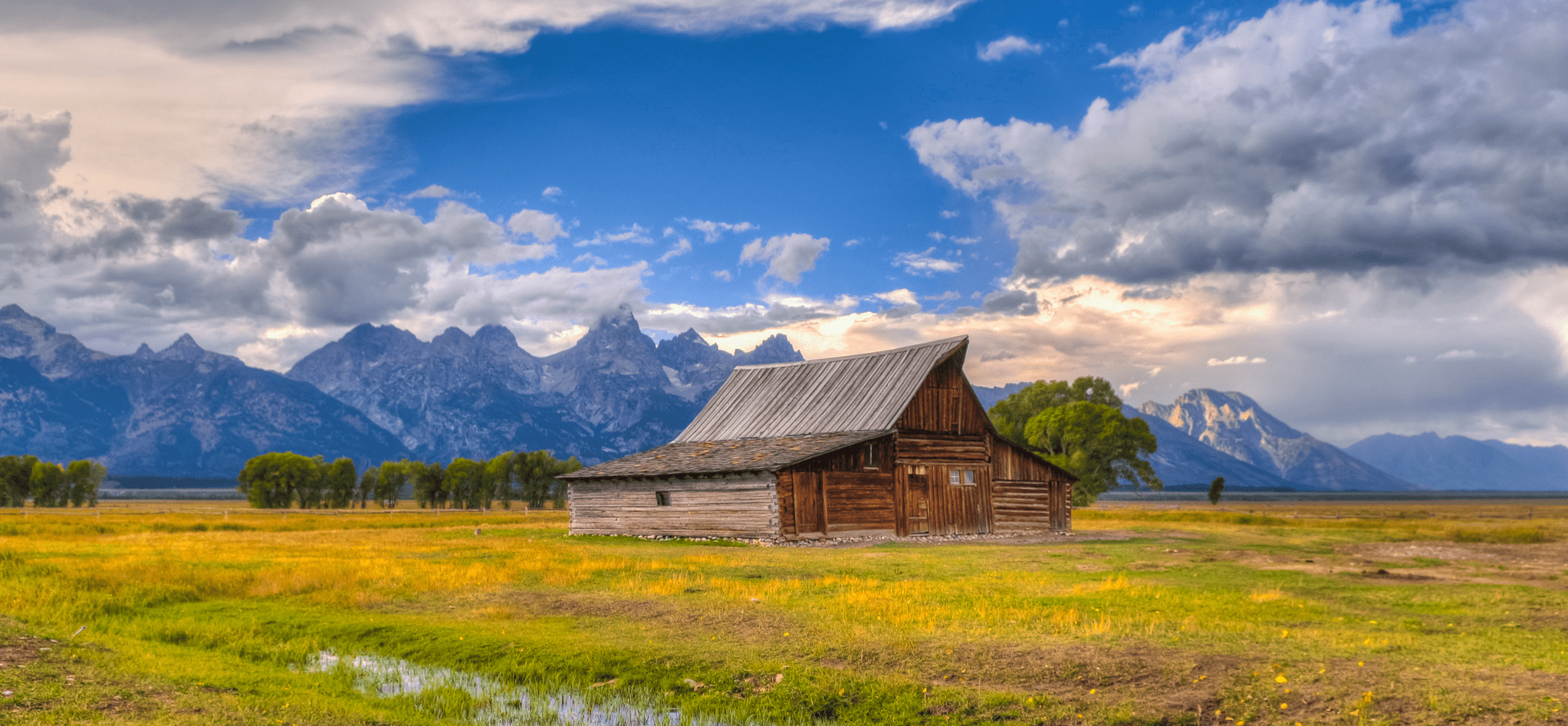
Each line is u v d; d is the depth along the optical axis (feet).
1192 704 40.37
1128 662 45.55
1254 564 96.48
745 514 144.05
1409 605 64.08
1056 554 111.86
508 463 429.79
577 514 175.94
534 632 57.88
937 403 162.91
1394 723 36.55
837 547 130.93
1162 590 72.33
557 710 44.55
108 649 52.44
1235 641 49.44
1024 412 334.44
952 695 43.06
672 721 43.01
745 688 46.57
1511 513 330.34
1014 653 48.24
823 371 187.52
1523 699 37.24
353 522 218.38
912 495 155.63
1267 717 38.42
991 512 164.76
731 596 69.26
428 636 57.47
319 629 60.59
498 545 131.64
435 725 41.39
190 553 110.42
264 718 39.63
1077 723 39.47
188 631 59.47
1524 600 65.16
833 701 44.21
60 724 36.86
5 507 411.13
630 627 58.90
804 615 60.64
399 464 446.60
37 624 58.54
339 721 39.96
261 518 252.01
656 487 160.45
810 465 144.25
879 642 51.60
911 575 85.51
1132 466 296.71
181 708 40.32
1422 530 167.73
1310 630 53.06
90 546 119.75
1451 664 43.11
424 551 117.80
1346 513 328.29
